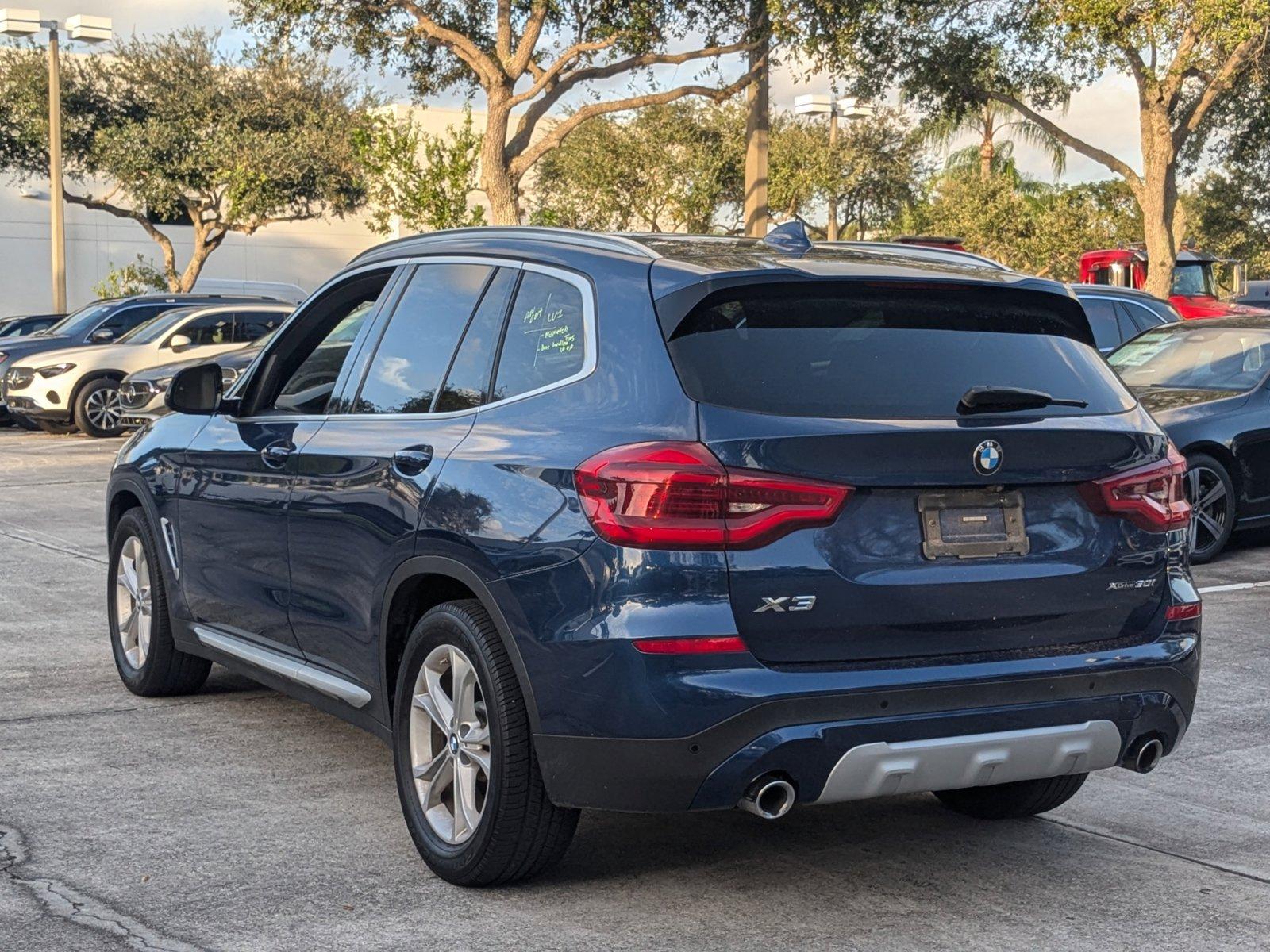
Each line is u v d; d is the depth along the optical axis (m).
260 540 5.23
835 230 41.72
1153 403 10.95
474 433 4.25
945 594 3.84
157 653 6.20
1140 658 4.07
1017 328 4.25
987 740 3.82
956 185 45.19
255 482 5.25
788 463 3.69
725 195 42.72
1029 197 49.34
